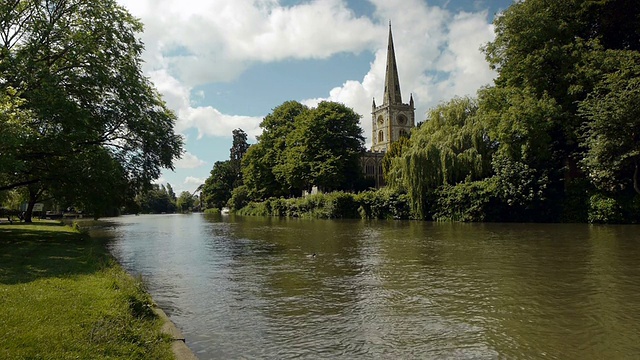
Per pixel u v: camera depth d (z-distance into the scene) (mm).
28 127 16906
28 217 38531
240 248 22406
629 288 11312
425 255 17922
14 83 19016
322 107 67875
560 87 32688
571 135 31984
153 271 15406
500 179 36375
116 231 38875
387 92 137250
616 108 26766
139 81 24609
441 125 44844
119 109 22844
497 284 12109
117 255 20125
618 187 30891
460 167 40406
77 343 5582
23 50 19484
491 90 36969
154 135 23953
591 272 13430
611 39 32969
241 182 120812
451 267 14922
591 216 32094
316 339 7914
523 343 7578
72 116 19125
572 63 31469
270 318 9258
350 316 9328
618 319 8812
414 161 42219
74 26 22562
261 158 78750
